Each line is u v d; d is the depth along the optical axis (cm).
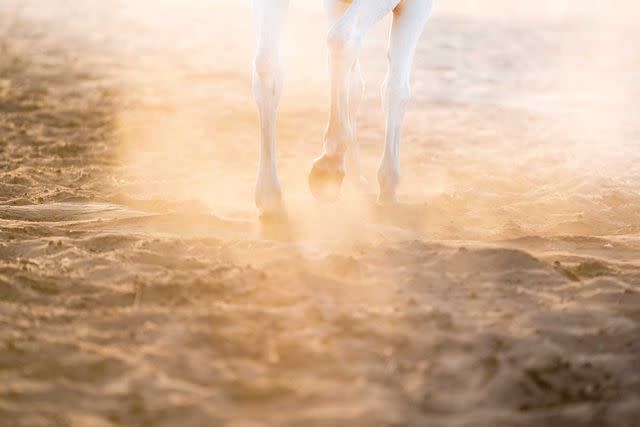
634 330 611
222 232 870
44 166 1238
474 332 603
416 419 490
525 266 742
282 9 855
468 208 1017
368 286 691
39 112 1662
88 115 1667
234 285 684
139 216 908
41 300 662
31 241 799
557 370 552
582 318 637
